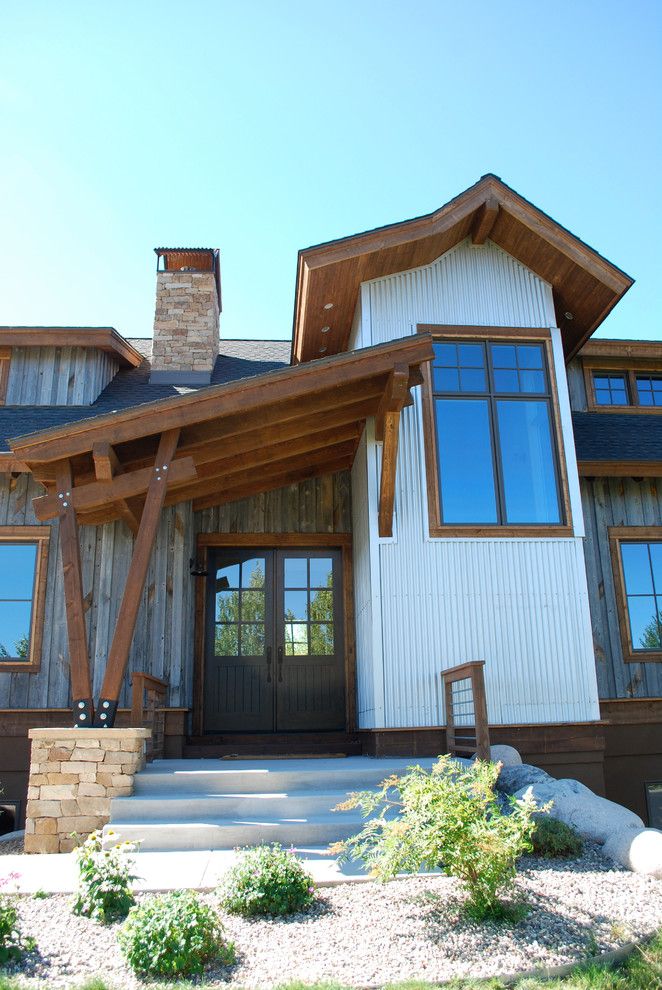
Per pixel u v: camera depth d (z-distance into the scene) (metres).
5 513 8.57
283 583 9.62
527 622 7.76
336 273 8.20
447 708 7.25
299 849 5.11
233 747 8.60
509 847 3.87
